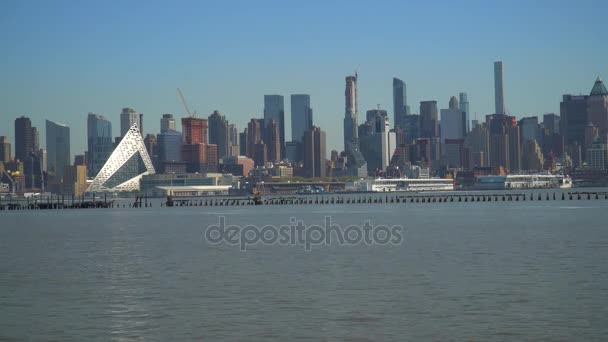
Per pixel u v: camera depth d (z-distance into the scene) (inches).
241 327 1425.9
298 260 2517.2
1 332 1400.1
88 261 2603.3
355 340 1316.4
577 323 1417.3
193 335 1365.7
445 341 1301.7
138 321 1488.7
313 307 1615.4
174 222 5398.6
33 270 2340.1
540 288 1812.3
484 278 2003.0
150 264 2472.9
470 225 4402.1
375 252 2768.2
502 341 1296.8
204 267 2356.1
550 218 5039.4
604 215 5319.9
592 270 2123.5
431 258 2527.1
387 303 1649.9
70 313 1577.3
